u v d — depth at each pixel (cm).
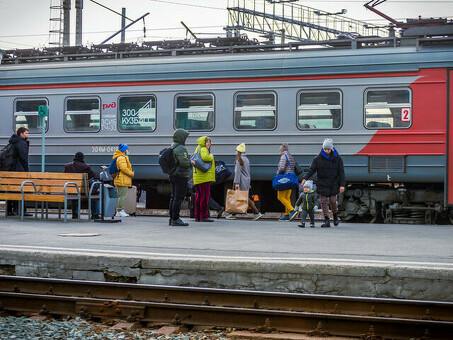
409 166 1418
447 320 678
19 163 1491
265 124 1515
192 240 1041
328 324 667
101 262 822
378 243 1013
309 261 766
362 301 700
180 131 1294
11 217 1434
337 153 1330
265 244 989
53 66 1681
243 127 1531
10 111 1716
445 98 1396
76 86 1658
